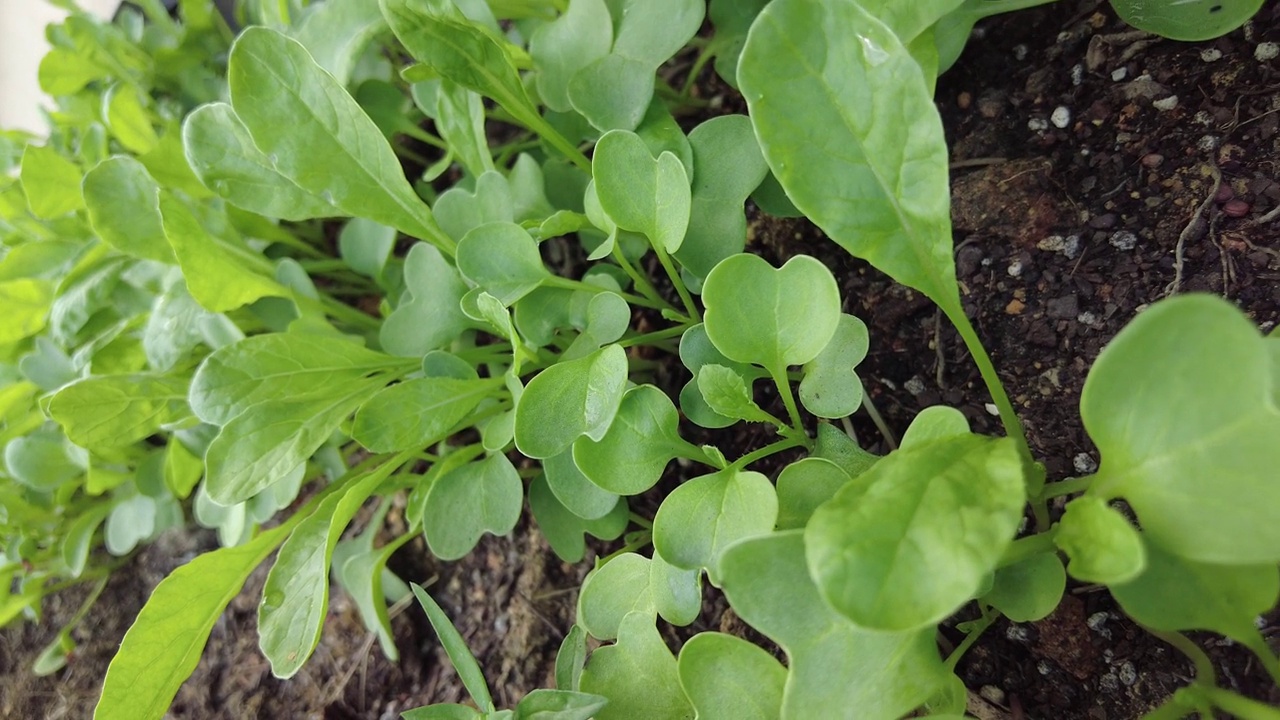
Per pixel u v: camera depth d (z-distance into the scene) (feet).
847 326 0.31
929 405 0.38
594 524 0.39
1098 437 0.23
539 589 0.47
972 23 0.35
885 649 0.24
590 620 0.34
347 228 0.51
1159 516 0.22
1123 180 0.36
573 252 0.52
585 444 0.32
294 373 0.40
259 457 0.38
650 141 0.37
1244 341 0.19
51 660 0.64
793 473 0.30
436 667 0.50
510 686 0.46
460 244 0.37
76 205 0.56
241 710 0.53
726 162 0.36
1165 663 0.31
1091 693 0.32
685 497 0.30
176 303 0.48
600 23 0.39
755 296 0.30
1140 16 0.33
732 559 0.23
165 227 0.42
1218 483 0.21
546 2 0.46
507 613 0.48
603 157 0.34
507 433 0.37
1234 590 0.23
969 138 0.40
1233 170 0.33
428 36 0.36
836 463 0.31
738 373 0.33
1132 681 0.31
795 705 0.23
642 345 0.46
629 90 0.37
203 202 0.52
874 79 0.26
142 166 0.47
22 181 0.53
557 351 0.44
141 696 0.37
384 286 0.51
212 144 0.40
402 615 0.51
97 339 0.51
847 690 0.24
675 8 0.37
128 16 0.66
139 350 0.54
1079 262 0.36
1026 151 0.38
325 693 0.52
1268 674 0.28
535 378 0.32
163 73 0.64
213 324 0.46
